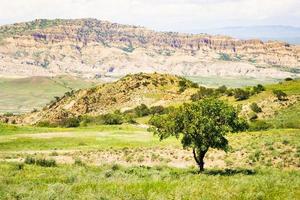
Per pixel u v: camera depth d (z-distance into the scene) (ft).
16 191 62.90
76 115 633.20
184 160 155.53
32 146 211.41
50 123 440.04
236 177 92.63
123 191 61.98
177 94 640.58
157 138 243.40
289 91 442.50
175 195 58.49
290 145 153.69
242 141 183.21
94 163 151.94
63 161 155.63
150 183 72.90
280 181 78.54
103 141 230.27
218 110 109.19
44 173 104.47
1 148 203.72
